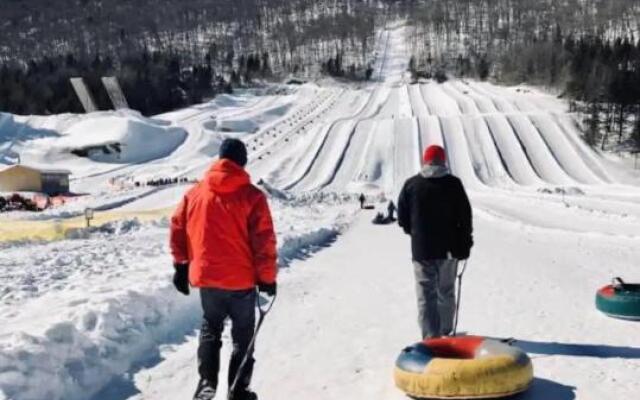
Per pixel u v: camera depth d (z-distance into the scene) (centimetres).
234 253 479
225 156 491
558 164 8344
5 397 507
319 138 9462
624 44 14312
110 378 625
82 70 15762
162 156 9669
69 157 9444
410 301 987
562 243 1880
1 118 10781
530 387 555
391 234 2370
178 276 502
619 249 1694
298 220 2952
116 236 2081
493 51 19362
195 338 780
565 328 776
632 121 9556
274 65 19950
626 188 6316
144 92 14262
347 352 705
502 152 8644
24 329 654
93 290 909
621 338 723
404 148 8794
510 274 1227
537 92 13450
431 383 518
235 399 495
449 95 13388
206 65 18738
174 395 581
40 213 3584
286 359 682
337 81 17438
